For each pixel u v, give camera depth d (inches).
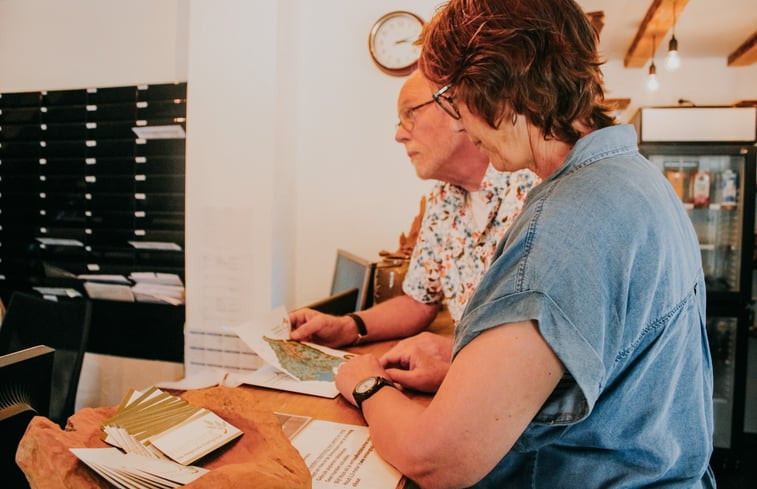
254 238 98.6
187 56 110.9
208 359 102.9
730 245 122.1
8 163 113.8
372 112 103.8
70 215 110.8
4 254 115.3
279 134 98.9
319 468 24.9
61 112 110.2
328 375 38.3
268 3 96.0
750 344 133.8
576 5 22.5
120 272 108.3
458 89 23.7
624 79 146.6
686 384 23.5
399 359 37.7
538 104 21.8
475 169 44.9
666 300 21.4
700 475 24.0
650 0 109.5
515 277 20.3
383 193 104.2
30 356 27.9
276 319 46.9
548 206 21.0
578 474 23.0
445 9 24.2
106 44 115.5
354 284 74.6
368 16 102.8
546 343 19.5
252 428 23.6
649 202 21.1
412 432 22.7
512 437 20.2
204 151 100.6
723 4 108.1
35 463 19.1
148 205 106.0
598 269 19.7
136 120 105.8
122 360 111.3
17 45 120.8
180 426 23.7
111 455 19.8
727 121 112.8
